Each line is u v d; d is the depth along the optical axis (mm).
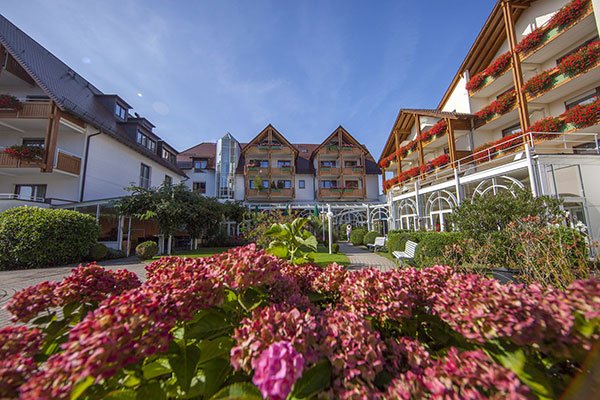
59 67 16656
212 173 29203
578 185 8594
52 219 9633
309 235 2928
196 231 15359
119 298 1102
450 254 5344
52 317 1455
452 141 15039
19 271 8430
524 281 3730
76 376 833
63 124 13812
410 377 1026
